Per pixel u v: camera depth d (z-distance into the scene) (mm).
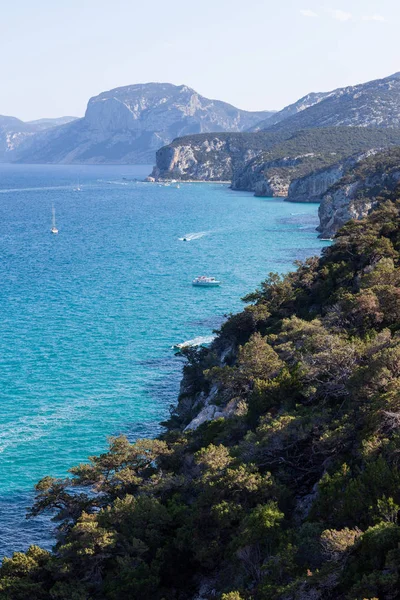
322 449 38812
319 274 88188
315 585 28312
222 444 47031
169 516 39500
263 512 33875
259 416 49656
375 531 28047
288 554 30250
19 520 54906
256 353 58281
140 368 87688
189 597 35750
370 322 60125
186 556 37438
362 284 68562
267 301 86500
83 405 76000
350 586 27828
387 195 187125
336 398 46625
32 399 77188
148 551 38062
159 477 44781
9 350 93438
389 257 80625
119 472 45156
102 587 36562
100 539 37250
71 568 37250
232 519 35938
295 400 49188
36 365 87875
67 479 45531
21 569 37875
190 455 47719
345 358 48031
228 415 56312
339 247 92938
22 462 63562
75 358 90875
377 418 36500
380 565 27688
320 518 33625
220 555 36125
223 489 37844
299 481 40094
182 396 73000
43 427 70500
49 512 56125
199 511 37625
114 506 40562
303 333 61094
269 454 41156
